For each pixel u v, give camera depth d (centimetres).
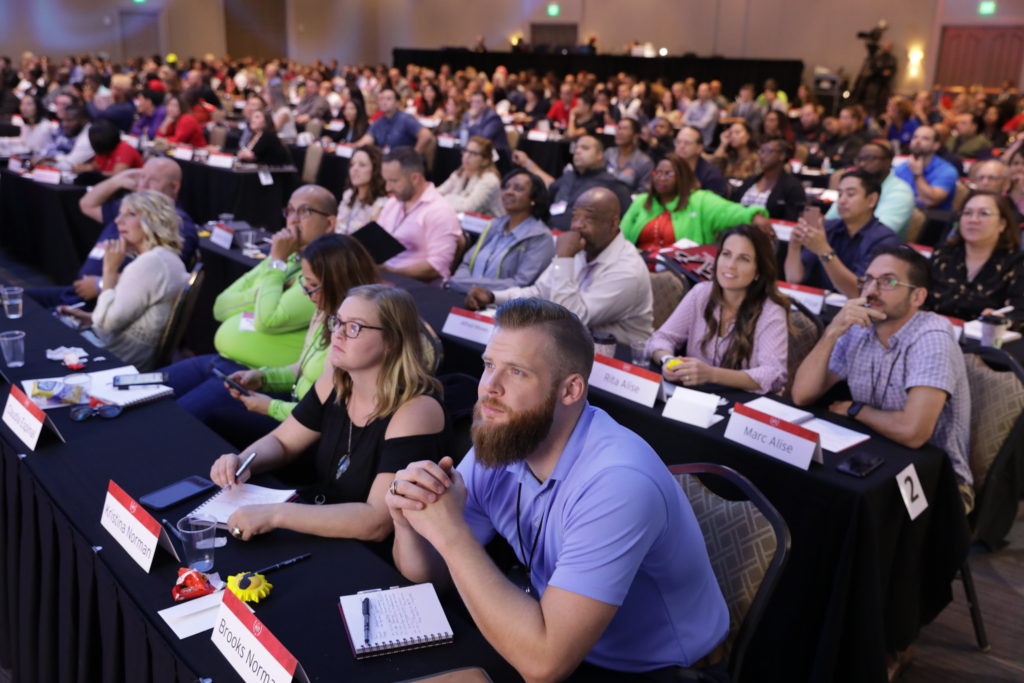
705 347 289
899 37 1702
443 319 338
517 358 132
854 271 421
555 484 141
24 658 210
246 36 2198
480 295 335
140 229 344
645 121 1210
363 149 487
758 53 1847
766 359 275
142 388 252
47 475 196
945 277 380
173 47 2077
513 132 1054
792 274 423
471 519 160
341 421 201
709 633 147
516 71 1961
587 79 1641
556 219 559
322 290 254
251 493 188
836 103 1709
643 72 1856
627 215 514
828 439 231
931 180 663
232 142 987
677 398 247
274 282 317
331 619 145
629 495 131
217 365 328
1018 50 1595
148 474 199
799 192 552
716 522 171
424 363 196
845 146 946
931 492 226
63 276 617
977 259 372
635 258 327
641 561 132
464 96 1308
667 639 143
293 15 2233
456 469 160
